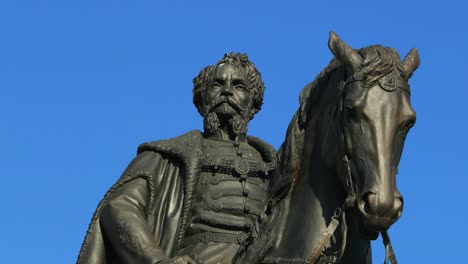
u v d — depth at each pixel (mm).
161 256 6762
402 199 5383
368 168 5426
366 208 5371
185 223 7172
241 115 7766
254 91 7875
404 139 5566
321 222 5859
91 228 7227
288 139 6125
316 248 5664
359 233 5574
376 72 5566
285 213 6082
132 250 6879
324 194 5891
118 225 7020
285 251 5977
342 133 5594
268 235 6055
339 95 5695
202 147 7527
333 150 5727
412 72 5719
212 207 7242
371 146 5445
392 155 5441
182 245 7168
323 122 5910
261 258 6020
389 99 5523
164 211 7258
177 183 7352
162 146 7465
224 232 7148
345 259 5738
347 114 5555
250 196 7320
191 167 7301
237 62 7875
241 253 6238
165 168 7422
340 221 5703
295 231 5973
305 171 6055
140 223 7039
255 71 7922
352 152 5523
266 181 7484
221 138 7738
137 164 7422
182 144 7465
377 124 5465
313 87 6066
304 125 6074
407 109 5516
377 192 5336
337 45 5750
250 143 7766
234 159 7445
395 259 5703
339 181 5805
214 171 7414
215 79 7812
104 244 7203
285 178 6090
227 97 7742
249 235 6227
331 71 5984
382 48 5680
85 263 7141
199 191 7328
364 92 5539
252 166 7434
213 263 6910
